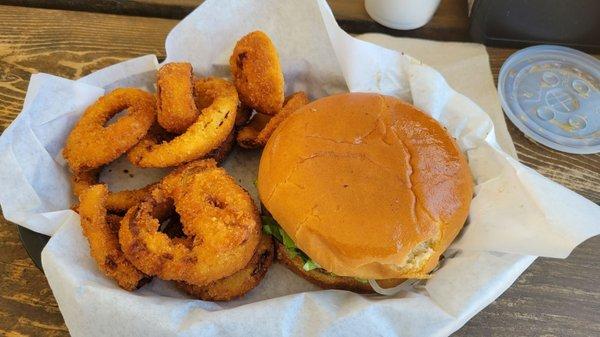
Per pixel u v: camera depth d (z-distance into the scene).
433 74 0.24
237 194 0.20
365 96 0.22
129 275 0.19
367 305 0.18
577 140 0.26
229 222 0.19
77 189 0.22
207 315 0.18
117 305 0.18
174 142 0.21
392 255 0.18
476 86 0.27
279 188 0.19
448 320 0.19
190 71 0.22
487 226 0.20
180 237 0.21
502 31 0.29
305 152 0.20
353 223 0.18
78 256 0.19
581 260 0.22
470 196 0.20
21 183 0.21
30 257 0.20
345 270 0.19
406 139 0.20
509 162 0.21
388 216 0.18
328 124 0.20
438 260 0.20
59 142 0.23
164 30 0.28
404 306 0.19
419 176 0.19
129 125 0.22
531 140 0.26
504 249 0.19
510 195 0.20
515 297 0.21
